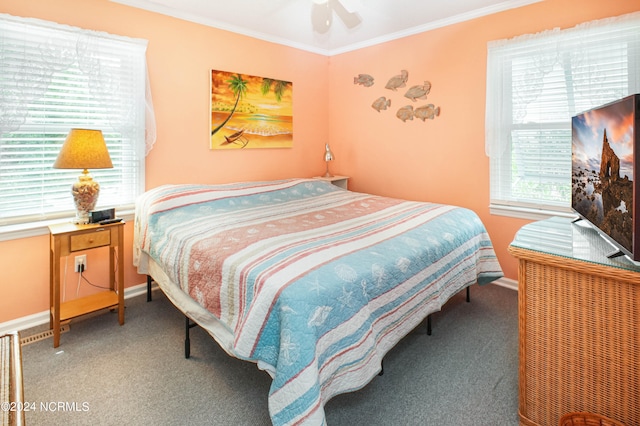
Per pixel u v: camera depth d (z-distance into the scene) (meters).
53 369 1.89
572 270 1.25
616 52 2.37
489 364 1.93
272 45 3.65
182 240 2.06
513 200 2.99
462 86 3.18
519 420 1.50
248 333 1.36
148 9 2.77
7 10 2.17
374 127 3.91
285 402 1.22
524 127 2.86
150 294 2.77
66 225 2.30
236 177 3.48
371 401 1.65
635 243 1.05
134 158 2.77
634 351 1.16
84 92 2.52
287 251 1.69
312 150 4.18
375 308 1.56
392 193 3.82
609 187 1.27
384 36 3.65
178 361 1.97
